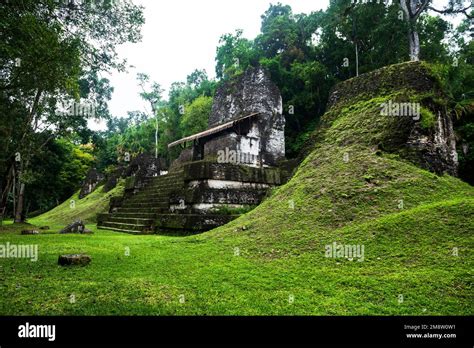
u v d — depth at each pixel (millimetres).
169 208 12211
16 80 8141
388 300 3703
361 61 19359
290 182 9641
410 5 16875
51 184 24891
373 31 16984
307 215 7176
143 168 17234
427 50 18219
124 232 12344
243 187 11648
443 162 8484
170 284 4363
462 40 22562
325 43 20719
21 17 6719
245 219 8539
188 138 14227
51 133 16422
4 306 3463
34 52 7133
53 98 13234
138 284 4316
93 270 5086
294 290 4109
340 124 10828
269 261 5496
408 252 4914
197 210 10492
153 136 36406
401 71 10422
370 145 8969
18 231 12195
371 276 4410
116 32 8992
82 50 8625
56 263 5535
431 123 8406
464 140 12000
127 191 17281
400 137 8586
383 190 7160
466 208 5578
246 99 15711
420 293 3799
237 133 14000
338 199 7344
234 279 4566
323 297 3873
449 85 14844
